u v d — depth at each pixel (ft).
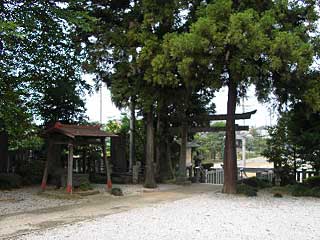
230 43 36.63
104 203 38.50
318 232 26.53
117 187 49.52
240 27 36.09
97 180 57.00
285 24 41.06
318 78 42.57
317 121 47.65
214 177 68.69
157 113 56.75
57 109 54.08
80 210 34.35
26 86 39.63
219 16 38.17
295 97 44.70
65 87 49.37
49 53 41.73
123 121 73.10
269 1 41.65
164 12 44.45
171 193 46.91
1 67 36.91
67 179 43.86
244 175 75.20
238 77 39.88
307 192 45.52
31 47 39.40
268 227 27.96
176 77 41.29
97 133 44.60
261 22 37.91
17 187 48.60
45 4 37.60
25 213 32.81
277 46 36.45
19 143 43.93
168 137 61.98
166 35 41.70
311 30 42.24
